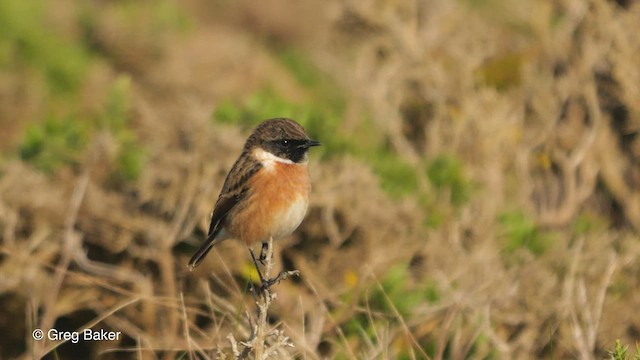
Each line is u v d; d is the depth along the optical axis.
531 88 16.59
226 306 10.82
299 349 10.20
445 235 13.73
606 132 15.87
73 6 25.88
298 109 14.83
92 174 13.49
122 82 15.20
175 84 23.64
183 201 12.96
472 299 12.03
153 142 14.03
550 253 13.47
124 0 26.67
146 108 15.07
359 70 18.00
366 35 18.44
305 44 27.34
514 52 17.53
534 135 16.22
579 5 16.62
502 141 16.09
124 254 12.73
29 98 21.55
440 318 12.00
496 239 14.05
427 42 17.92
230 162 13.29
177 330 12.05
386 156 15.62
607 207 15.64
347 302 12.01
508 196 15.67
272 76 25.08
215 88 23.70
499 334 12.23
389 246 13.14
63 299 12.26
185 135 13.66
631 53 16.05
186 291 12.60
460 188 15.09
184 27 26.44
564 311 12.08
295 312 12.01
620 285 12.84
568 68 16.55
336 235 12.91
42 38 23.45
